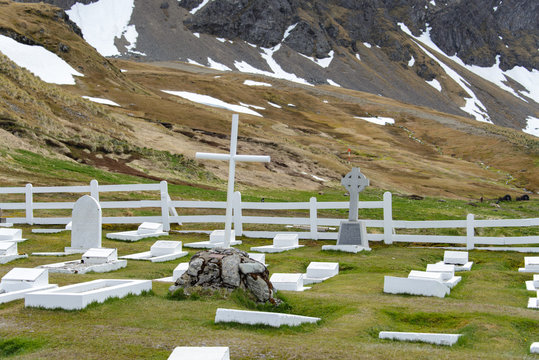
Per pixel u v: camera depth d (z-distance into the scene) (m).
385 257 21.03
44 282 13.87
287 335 10.74
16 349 9.82
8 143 43.56
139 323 11.05
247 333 10.62
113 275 16.34
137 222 26.88
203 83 153.62
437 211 46.22
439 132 150.12
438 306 12.80
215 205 26.56
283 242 23.09
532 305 13.27
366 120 157.50
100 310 11.84
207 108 111.12
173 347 9.66
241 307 12.63
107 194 36.44
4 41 99.62
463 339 10.46
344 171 75.19
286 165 71.25
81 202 20.16
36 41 106.31
